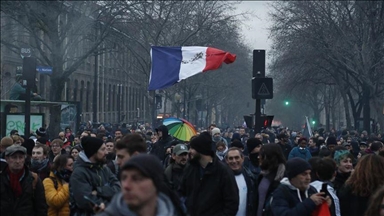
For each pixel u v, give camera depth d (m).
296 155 22.42
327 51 52.97
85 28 48.81
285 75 69.44
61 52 51.41
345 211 11.05
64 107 40.22
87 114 85.56
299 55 56.78
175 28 63.84
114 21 48.22
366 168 10.84
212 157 11.05
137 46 63.19
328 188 10.58
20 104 33.78
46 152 15.03
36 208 11.62
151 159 5.48
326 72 63.16
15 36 52.62
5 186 11.27
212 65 20.05
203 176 10.96
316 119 96.00
